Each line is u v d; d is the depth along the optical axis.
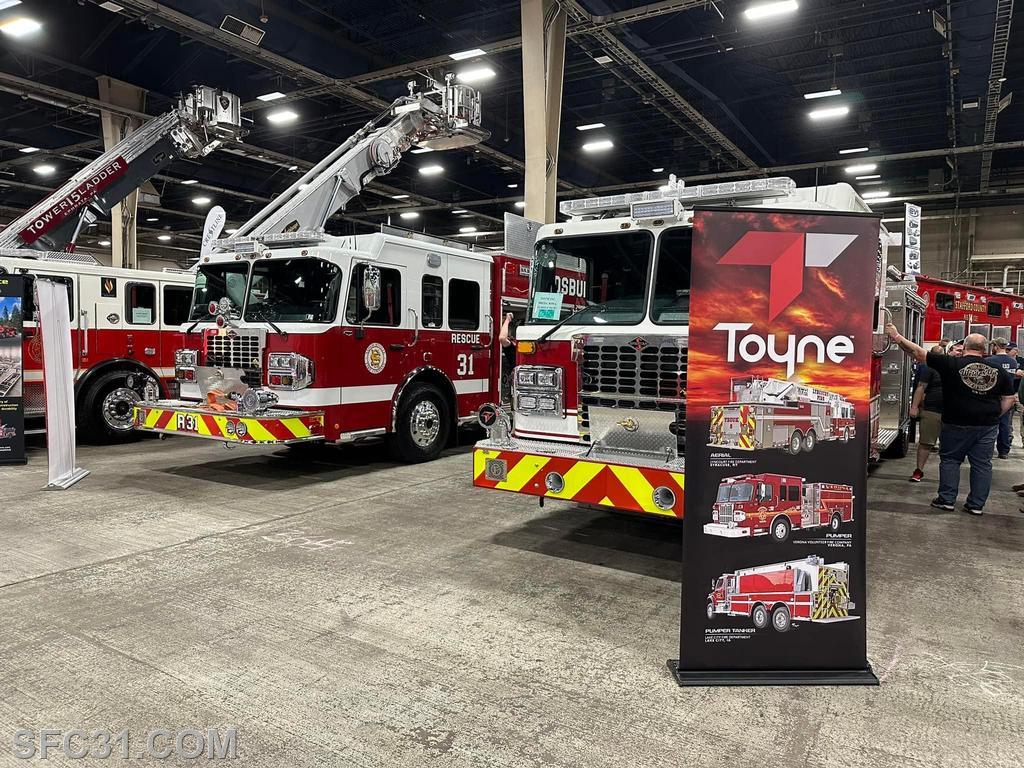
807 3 12.89
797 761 2.42
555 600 3.88
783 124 20.88
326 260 6.76
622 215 4.78
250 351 6.92
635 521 5.55
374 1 13.84
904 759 2.44
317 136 21.77
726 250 2.90
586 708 2.75
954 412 5.98
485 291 8.77
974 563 4.66
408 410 7.71
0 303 7.30
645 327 4.28
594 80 17.91
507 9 13.91
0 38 13.50
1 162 21.66
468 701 2.79
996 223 26.70
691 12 13.64
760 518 2.95
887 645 3.38
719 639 2.97
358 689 2.88
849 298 2.94
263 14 13.09
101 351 9.17
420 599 3.87
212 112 10.13
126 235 19.31
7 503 5.97
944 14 12.95
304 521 5.45
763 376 2.93
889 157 20.09
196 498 6.21
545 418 4.77
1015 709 2.78
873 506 6.33
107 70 15.57
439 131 9.50
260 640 3.32
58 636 3.34
